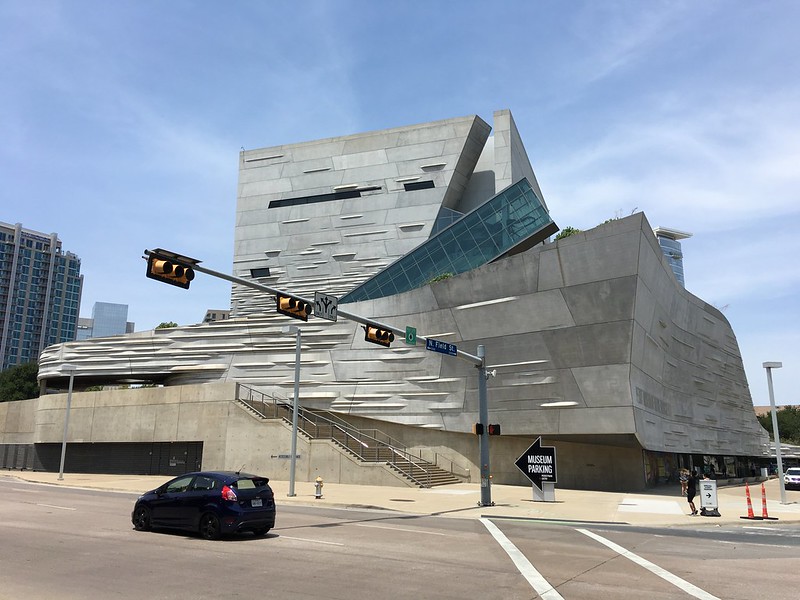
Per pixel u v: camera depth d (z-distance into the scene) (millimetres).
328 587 9125
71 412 47594
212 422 41031
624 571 10828
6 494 27125
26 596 8195
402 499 26422
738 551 13586
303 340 43438
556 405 33719
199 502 14234
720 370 53719
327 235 58375
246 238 61219
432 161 56375
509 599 8531
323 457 36094
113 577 9602
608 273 32500
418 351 39188
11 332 176375
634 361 32750
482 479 24297
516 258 35594
